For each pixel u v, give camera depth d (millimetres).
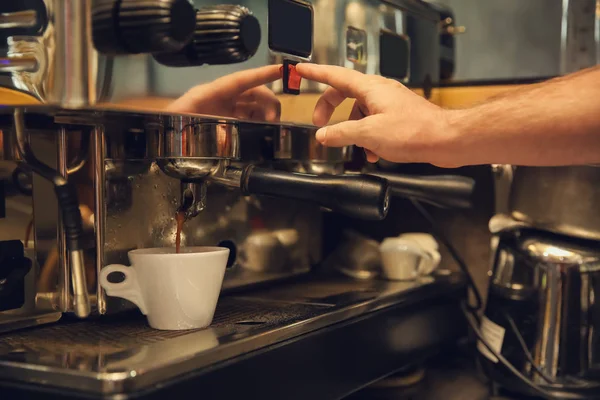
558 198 833
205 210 808
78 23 475
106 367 503
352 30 747
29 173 648
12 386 514
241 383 577
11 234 640
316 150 891
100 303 676
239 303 776
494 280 905
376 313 789
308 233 1003
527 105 619
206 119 634
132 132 698
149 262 631
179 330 639
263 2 621
